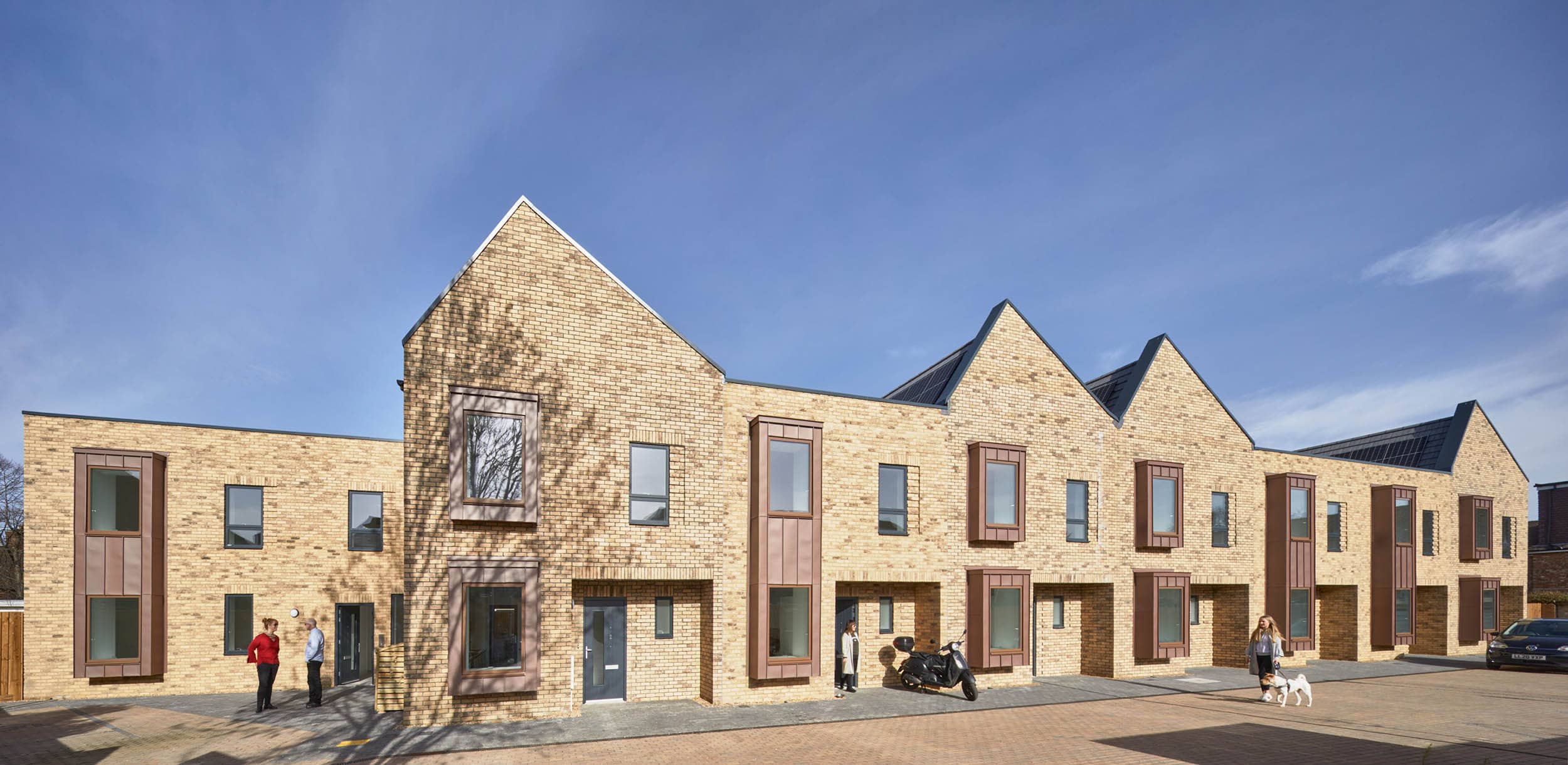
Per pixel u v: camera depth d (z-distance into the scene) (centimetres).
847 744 1260
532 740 1275
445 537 1396
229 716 1501
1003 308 2042
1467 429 2977
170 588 1834
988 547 1928
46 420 1761
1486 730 1369
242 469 1925
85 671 1728
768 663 1608
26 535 1727
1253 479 2372
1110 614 2066
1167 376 2261
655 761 1152
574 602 1573
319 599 1959
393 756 1184
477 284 1468
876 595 1878
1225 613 2328
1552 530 3888
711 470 1622
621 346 1570
